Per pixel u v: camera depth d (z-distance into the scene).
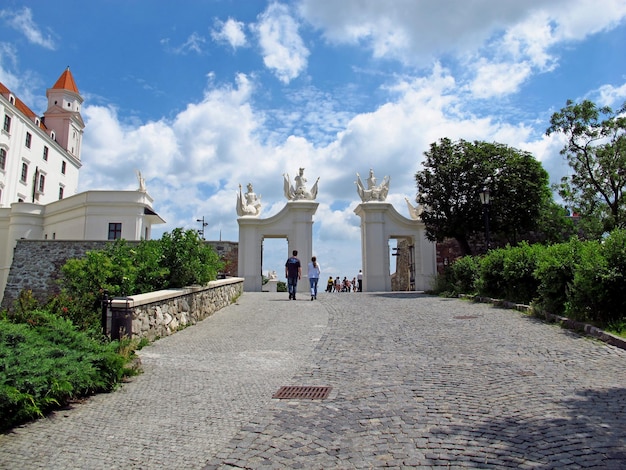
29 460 4.50
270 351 9.16
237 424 5.32
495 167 23.22
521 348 8.74
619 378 6.59
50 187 57.75
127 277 11.73
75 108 65.25
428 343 9.45
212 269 14.75
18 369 5.54
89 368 6.38
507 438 4.62
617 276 9.52
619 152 26.61
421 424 5.09
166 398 6.33
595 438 4.52
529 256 14.20
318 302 17.72
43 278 28.34
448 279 21.69
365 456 4.36
